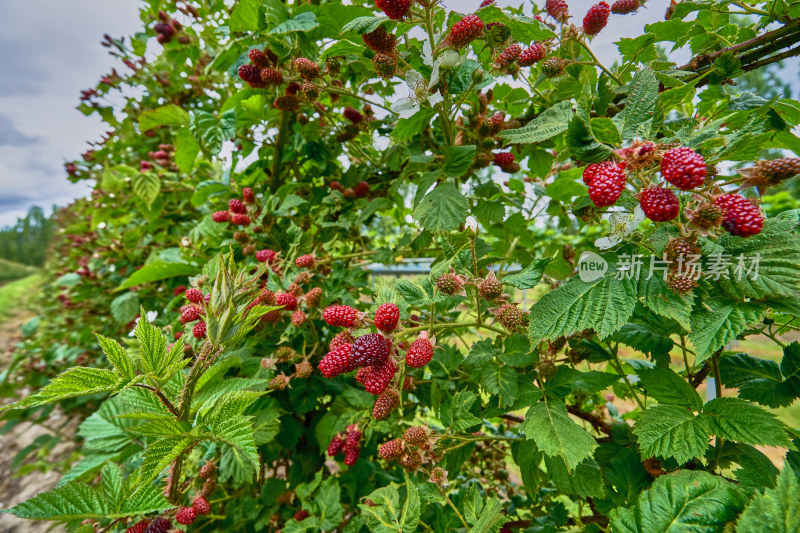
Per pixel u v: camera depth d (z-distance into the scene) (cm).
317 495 148
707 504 71
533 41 122
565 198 182
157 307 298
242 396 85
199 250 234
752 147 76
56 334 483
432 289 108
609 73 116
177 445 79
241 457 147
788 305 70
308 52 153
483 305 129
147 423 79
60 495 102
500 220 169
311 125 184
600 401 202
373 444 184
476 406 129
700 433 83
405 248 182
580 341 125
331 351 98
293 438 175
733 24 132
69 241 503
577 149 79
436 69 107
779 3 110
